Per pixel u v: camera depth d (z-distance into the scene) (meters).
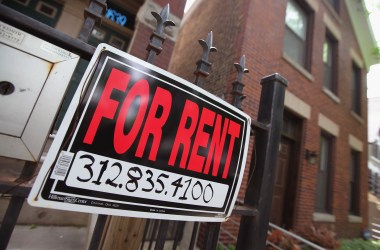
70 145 0.76
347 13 7.67
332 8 6.71
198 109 1.08
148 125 0.92
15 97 0.73
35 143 0.74
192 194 1.04
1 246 0.68
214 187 1.11
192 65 6.04
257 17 4.55
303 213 4.78
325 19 6.46
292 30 5.62
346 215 6.29
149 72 0.95
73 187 0.75
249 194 1.36
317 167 5.33
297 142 5.18
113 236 1.74
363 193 7.48
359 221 6.89
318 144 5.48
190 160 1.03
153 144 0.93
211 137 1.11
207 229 1.18
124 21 4.14
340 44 7.02
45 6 3.55
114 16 4.07
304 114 5.18
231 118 1.21
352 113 7.21
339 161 6.29
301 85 5.26
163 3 3.92
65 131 0.76
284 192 4.95
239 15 4.66
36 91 0.75
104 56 0.85
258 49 4.43
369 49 8.34
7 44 0.72
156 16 1.06
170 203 0.96
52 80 0.77
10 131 0.71
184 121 1.03
